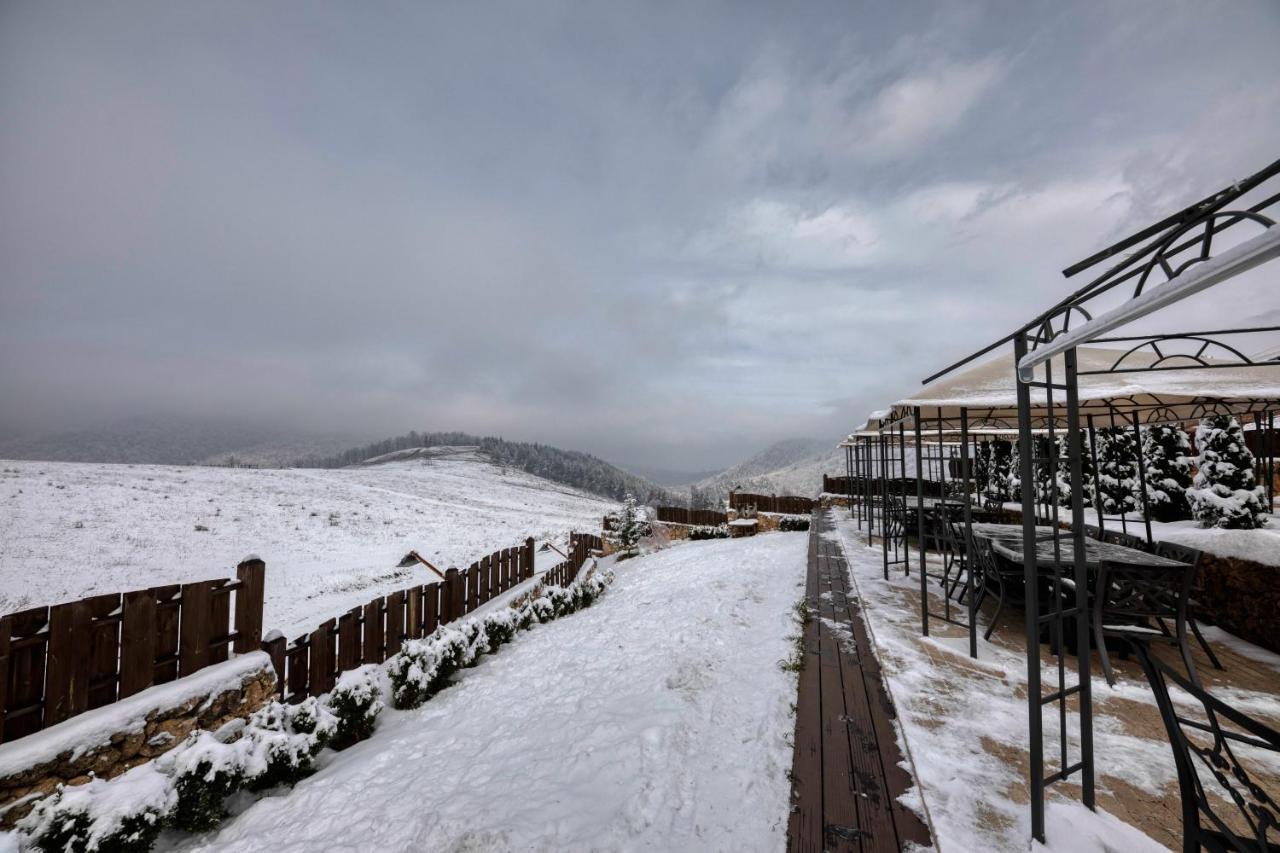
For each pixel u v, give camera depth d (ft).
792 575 25.05
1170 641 12.00
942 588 19.86
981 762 8.41
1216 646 13.79
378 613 17.94
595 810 8.59
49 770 8.86
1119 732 9.38
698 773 9.27
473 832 8.24
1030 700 6.67
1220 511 20.13
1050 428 7.84
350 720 13.64
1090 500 29.12
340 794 10.25
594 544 62.39
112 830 8.73
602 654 17.57
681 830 7.87
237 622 12.84
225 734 11.63
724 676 13.65
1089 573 13.03
